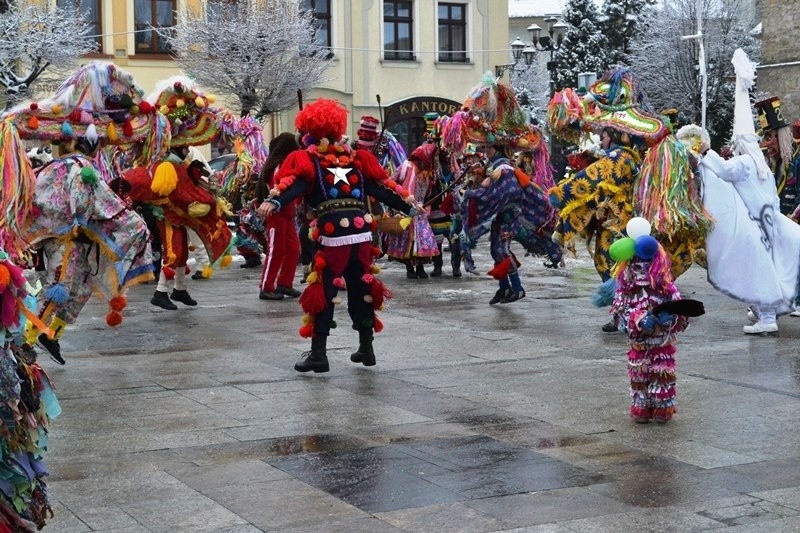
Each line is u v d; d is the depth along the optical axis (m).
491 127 12.91
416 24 37.56
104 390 8.05
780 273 10.29
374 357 8.84
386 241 15.53
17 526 4.42
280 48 30.16
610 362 9.00
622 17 49.84
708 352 9.34
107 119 9.43
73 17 28.31
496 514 5.26
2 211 8.27
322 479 5.82
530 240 12.57
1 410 4.25
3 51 27.03
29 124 8.95
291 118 35.47
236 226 17.11
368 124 15.29
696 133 10.80
